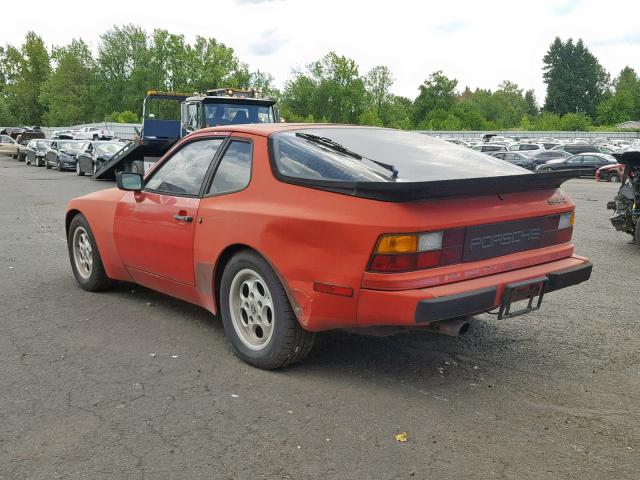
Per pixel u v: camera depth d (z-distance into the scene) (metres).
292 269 3.62
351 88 97.44
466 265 3.53
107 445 3.01
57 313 5.23
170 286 4.79
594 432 3.22
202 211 4.28
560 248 4.12
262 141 4.10
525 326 5.12
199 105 16.17
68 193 17.25
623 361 4.31
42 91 98.56
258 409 3.42
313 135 4.17
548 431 3.22
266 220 3.75
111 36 88.75
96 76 90.25
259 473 2.77
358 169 3.69
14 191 17.80
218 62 89.75
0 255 7.80
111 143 25.53
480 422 3.31
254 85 96.88
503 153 35.50
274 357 3.87
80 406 3.44
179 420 3.28
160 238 4.69
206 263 4.25
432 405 3.51
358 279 3.36
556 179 3.92
